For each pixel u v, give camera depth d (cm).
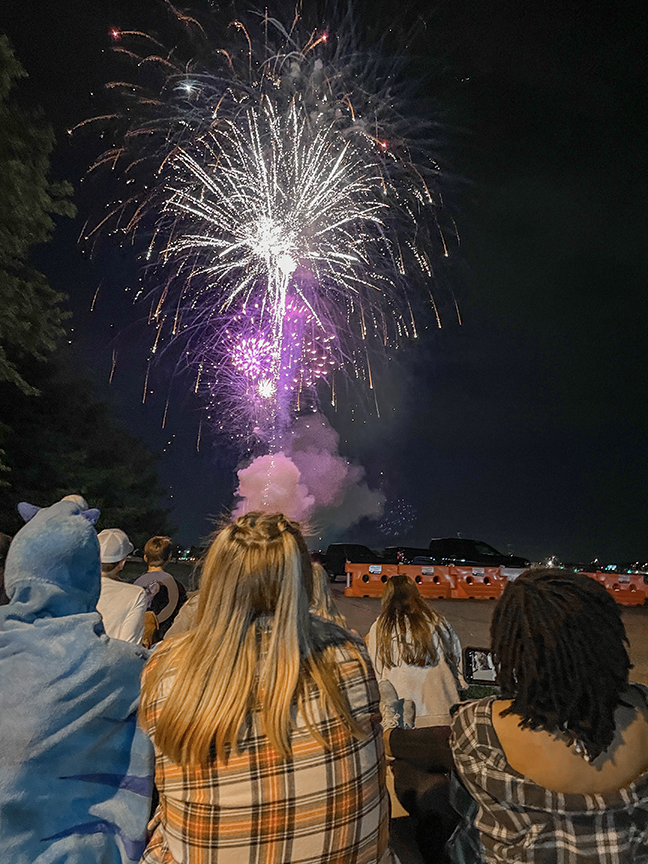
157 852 180
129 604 368
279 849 155
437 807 265
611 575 1808
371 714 171
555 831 176
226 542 172
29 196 1548
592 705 172
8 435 2052
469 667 386
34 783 181
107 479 2370
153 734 165
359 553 2477
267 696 158
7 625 195
